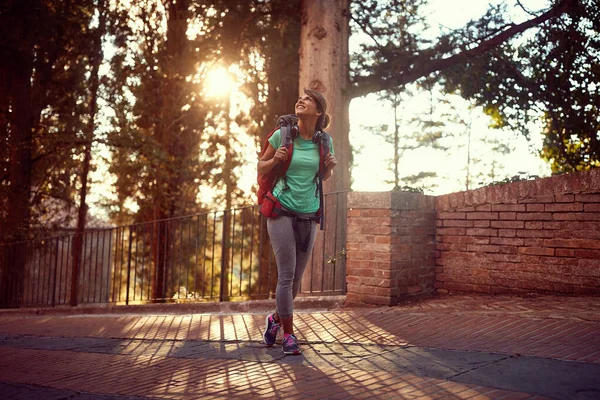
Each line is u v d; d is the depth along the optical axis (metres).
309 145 3.87
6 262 13.27
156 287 14.28
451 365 3.16
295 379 3.12
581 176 5.00
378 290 5.47
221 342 4.42
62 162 14.75
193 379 3.29
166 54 14.67
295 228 3.88
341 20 10.81
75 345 4.89
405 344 3.79
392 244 5.43
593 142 10.84
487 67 11.54
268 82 15.21
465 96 12.13
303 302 6.05
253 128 16.25
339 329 4.46
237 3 13.55
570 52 10.66
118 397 3.01
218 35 14.30
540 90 11.16
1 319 8.02
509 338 3.66
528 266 5.30
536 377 2.81
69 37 13.69
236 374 3.33
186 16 14.14
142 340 4.86
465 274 5.73
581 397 2.48
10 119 14.00
